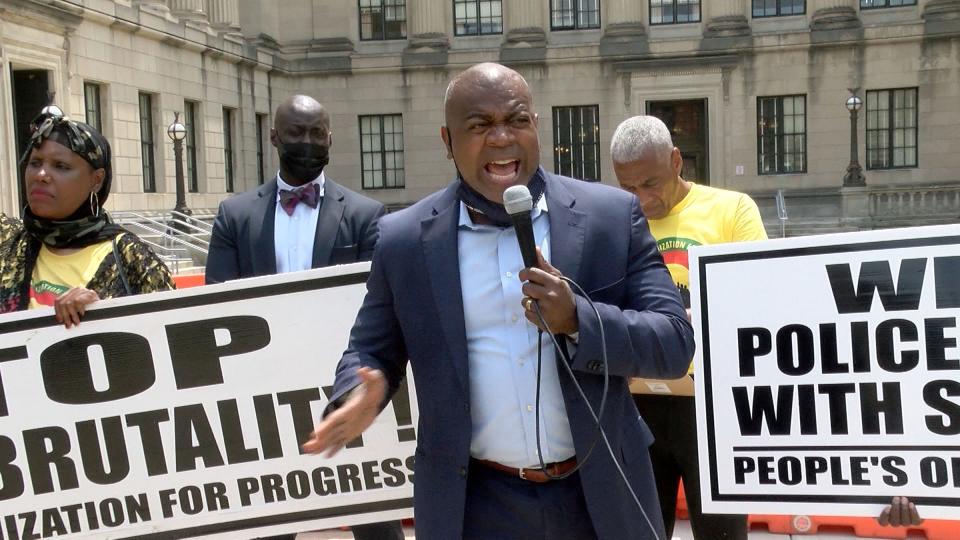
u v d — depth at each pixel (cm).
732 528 352
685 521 531
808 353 315
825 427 313
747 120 3325
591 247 234
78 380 331
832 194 3250
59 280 332
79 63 2162
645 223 246
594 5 3459
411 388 338
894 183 3244
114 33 2314
